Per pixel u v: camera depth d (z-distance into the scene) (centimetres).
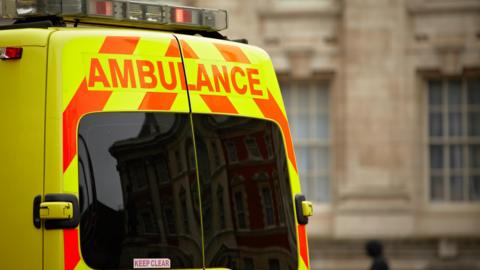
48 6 712
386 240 3394
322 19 3484
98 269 657
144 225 675
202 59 722
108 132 673
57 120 656
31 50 669
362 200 3434
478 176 3466
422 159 3459
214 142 715
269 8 3494
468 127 3475
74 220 648
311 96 3503
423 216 3444
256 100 747
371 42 3456
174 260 684
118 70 683
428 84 3481
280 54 3488
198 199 700
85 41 675
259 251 726
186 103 706
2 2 723
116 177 670
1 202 664
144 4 745
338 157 3469
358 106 3459
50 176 652
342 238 3422
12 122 667
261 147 742
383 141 3450
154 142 688
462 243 3369
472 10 3438
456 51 3434
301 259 752
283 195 749
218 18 784
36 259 648
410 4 3444
